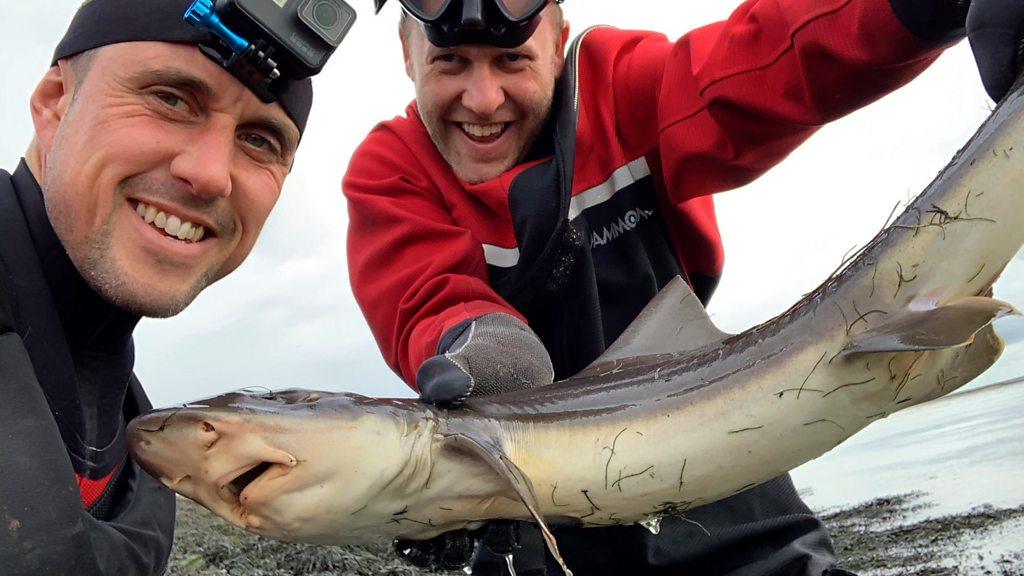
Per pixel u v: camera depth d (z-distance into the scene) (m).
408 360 0.60
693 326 0.50
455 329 0.51
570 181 0.59
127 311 0.48
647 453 0.44
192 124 0.48
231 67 0.48
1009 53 0.41
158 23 0.47
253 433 0.39
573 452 0.44
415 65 0.63
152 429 0.38
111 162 0.46
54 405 0.43
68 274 0.46
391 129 0.69
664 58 0.65
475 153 0.63
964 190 0.42
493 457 0.40
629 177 0.65
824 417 0.44
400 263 0.62
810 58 0.54
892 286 0.43
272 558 1.05
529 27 0.57
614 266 0.64
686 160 0.62
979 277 0.42
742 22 0.60
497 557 0.64
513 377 0.48
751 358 0.45
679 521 0.62
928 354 0.43
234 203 0.51
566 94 0.61
